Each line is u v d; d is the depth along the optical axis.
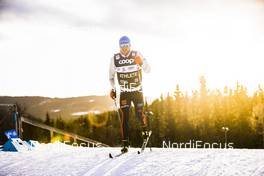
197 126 56.28
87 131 71.94
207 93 61.06
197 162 4.64
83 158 5.38
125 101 6.50
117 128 66.38
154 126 57.25
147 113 6.41
